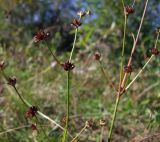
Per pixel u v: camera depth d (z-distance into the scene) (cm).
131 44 56
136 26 58
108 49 56
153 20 58
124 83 23
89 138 32
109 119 37
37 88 46
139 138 29
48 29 68
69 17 90
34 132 27
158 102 41
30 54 61
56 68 53
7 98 39
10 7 77
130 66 23
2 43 75
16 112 36
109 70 54
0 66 22
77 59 54
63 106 40
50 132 30
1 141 30
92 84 48
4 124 34
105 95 44
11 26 79
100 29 58
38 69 55
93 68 52
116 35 57
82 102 42
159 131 31
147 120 36
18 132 32
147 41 54
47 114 38
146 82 46
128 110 39
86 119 36
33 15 92
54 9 92
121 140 33
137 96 42
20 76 50
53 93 44
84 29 56
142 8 58
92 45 57
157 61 47
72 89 46
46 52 60
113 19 57
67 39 74
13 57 59
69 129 32
